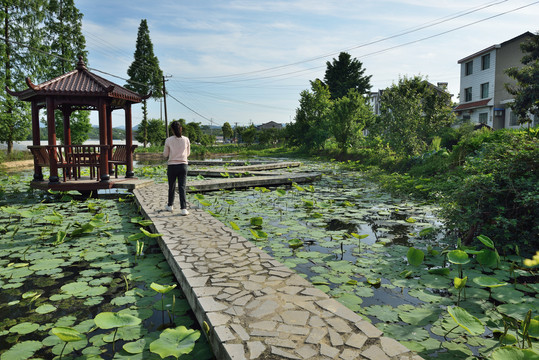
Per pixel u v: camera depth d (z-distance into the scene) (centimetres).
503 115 2255
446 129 1669
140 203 662
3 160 1900
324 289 309
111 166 1034
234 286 278
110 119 1023
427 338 229
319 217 616
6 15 2216
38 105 868
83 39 2805
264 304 246
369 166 1584
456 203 457
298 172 1462
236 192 938
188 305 284
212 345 216
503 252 407
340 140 2342
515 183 411
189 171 1362
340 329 213
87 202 776
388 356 185
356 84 4194
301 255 408
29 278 346
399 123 1498
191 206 636
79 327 248
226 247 386
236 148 4562
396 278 338
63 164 809
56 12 2711
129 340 233
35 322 258
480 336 233
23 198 823
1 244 454
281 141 5050
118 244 459
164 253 408
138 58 4253
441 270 343
